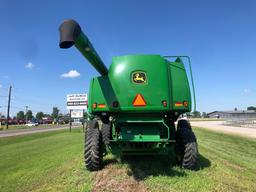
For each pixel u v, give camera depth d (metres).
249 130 34.91
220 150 13.62
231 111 164.38
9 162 11.80
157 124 8.16
